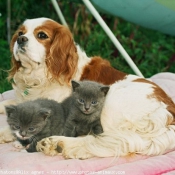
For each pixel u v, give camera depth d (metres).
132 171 1.35
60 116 1.47
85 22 2.79
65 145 1.40
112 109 1.48
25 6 2.75
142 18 2.06
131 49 2.74
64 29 1.60
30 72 1.61
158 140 1.44
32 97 1.64
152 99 1.51
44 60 1.58
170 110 1.51
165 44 2.77
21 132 1.36
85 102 1.43
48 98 1.61
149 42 2.80
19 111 1.36
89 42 2.72
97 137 1.43
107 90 1.46
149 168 1.37
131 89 1.52
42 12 2.76
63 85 1.61
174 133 1.47
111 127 1.48
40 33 1.57
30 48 1.54
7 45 2.63
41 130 1.41
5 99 1.88
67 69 1.60
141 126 1.47
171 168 1.39
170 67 2.74
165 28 2.19
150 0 1.90
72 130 1.47
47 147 1.39
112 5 1.97
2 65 2.46
